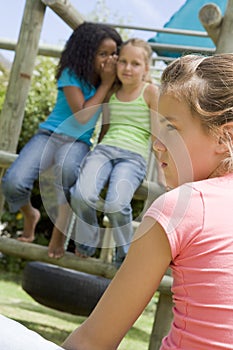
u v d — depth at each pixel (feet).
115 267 10.96
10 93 13.07
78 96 10.81
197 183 3.92
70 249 13.00
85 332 3.94
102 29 11.03
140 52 10.09
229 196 3.88
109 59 10.71
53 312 18.19
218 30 11.25
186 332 3.75
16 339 3.60
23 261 27.25
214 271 3.71
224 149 3.98
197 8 18.15
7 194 10.60
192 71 4.06
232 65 4.05
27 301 19.43
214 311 3.69
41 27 13.32
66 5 12.85
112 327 3.90
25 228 11.85
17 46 13.19
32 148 10.82
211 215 3.79
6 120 13.00
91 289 12.85
